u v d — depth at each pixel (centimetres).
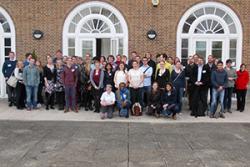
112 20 1463
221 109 1094
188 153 701
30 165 623
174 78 1106
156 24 1444
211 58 1141
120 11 1445
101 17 1457
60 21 1449
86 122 999
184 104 1310
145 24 1444
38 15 1445
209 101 1197
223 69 1091
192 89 1116
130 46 1453
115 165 625
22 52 1457
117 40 1464
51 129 903
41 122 989
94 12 1463
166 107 1056
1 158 662
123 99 1072
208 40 1467
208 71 1095
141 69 1148
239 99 1205
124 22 1447
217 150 725
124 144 763
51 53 1459
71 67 1146
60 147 736
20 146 742
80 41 1470
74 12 1450
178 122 1015
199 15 1459
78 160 651
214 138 827
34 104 1191
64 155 681
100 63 1153
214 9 1457
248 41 1456
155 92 1085
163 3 1436
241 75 1190
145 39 1448
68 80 1139
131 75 1114
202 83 1093
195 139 815
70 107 1186
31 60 1157
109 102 1041
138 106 1102
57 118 1048
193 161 650
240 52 1459
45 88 1180
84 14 1463
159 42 1449
